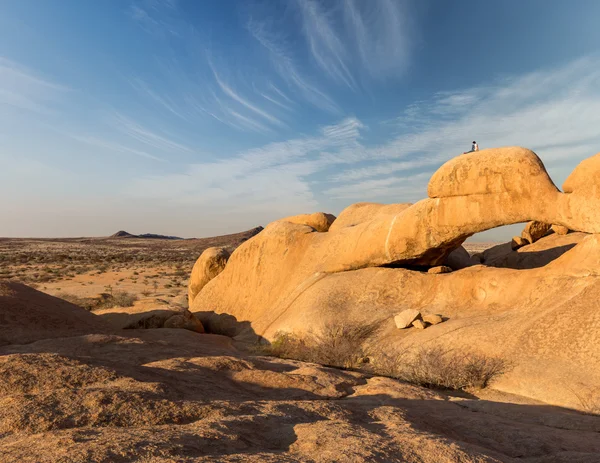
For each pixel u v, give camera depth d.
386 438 3.23
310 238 18.25
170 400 3.90
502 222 11.95
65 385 4.52
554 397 7.90
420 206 13.42
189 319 16.39
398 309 13.48
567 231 16.83
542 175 11.32
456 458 2.92
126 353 7.45
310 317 14.05
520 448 4.41
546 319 9.93
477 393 8.73
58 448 2.54
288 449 3.07
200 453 2.71
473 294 12.81
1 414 3.30
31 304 10.28
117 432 2.95
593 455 4.05
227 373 6.35
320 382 6.48
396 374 10.09
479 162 12.09
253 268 19.31
